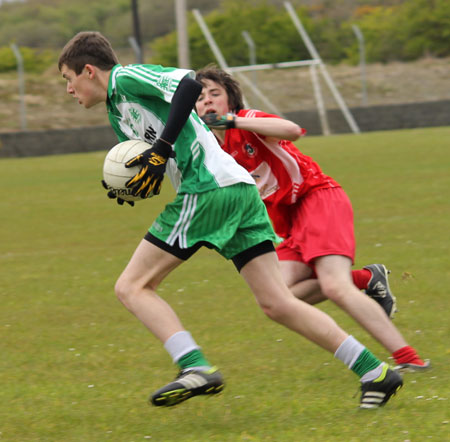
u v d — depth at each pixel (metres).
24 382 17.25
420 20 148.25
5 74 141.00
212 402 15.15
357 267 28.91
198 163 13.70
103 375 17.52
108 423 14.31
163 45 150.50
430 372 16.19
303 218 17.03
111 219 45.62
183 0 80.94
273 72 139.75
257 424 13.66
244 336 20.22
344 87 134.38
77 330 21.88
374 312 16.31
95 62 14.02
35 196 58.16
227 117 14.88
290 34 146.62
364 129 109.12
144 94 13.62
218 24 148.50
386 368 13.73
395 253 30.92
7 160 95.06
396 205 44.41
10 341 20.97
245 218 13.82
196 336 20.50
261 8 151.00
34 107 127.19
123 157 13.80
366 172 61.28
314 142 94.31
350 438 12.52
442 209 42.03
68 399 15.89
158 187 13.54
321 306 23.33
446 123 108.19
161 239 13.69
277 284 13.88
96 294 26.62
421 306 22.42
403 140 88.38
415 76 138.12
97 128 101.38
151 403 13.84
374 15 161.12
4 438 13.76
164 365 18.08
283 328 20.84
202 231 13.66
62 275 30.33
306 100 130.00
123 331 21.53
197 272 29.25
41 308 24.88
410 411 13.70
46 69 144.38
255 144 16.97
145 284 13.73
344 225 16.86
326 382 16.02
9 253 36.03
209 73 17.03
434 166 62.69
